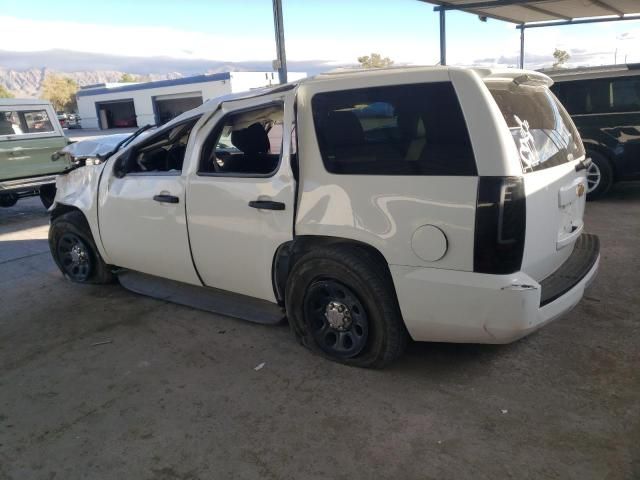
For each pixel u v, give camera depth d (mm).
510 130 2650
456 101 2641
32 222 8711
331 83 3006
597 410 2678
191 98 46125
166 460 2527
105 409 2986
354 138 2914
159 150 4496
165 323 4105
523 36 16438
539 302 2639
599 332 3486
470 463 2367
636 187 8094
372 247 3012
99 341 3867
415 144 2730
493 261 2553
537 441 2479
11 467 2539
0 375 3463
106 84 53219
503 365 3162
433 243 2676
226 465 2467
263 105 3414
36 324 4262
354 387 3031
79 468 2510
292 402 2928
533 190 2629
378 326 3018
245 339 3740
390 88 2822
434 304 2744
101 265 4898
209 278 3867
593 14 14336
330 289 3176
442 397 2879
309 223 3104
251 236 3430
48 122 9734
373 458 2445
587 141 7043
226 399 3004
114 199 4332
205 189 3619
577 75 6984
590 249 3393
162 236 4016
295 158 3174
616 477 2227
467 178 2570
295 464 2441
